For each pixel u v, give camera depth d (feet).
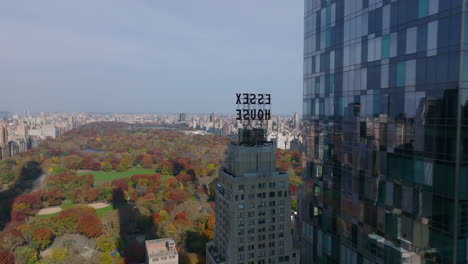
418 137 145.59
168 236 554.46
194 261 480.64
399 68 156.66
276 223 322.96
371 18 175.83
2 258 444.14
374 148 174.29
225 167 351.67
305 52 249.34
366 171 180.65
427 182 141.18
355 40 189.57
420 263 145.89
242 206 310.45
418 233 146.72
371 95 176.14
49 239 533.96
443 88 133.18
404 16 153.28
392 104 161.38
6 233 522.06
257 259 318.24
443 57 133.08
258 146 328.70
